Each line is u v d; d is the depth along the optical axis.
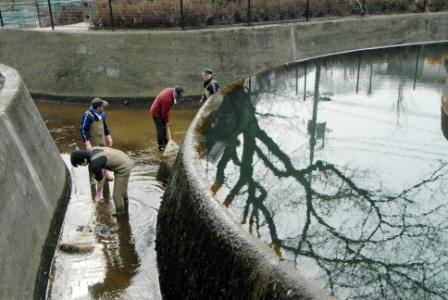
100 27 12.59
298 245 3.82
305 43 12.59
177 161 5.77
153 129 10.02
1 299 4.11
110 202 6.83
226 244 3.79
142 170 7.86
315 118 6.95
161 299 4.90
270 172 5.17
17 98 6.38
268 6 13.01
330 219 4.25
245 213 4.30
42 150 6.66
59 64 12.06
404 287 3.36
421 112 7.26
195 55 11.69
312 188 4.85
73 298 4.98
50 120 10.77
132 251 5.70
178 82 11.73
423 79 9.02
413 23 13.73
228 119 6.72
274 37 12.12
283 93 8.03
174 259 4.79
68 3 14.62
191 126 6.22
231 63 11.91
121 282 5.19
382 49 11.06
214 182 4.84
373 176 5.20
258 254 3.49
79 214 6.57
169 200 5.50
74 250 5.68
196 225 4.35
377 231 4.05
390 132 6.50
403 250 3.79
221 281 3.77
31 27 13.58
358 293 3.27
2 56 12.40
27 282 4.77
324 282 3.38
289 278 3.20
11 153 5.42
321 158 5.59
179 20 12.41
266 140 6.06
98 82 11.92
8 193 4.98
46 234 5.72
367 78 9.02
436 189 4.88
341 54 10.46
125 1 12.88
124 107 11.77
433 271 3.52
